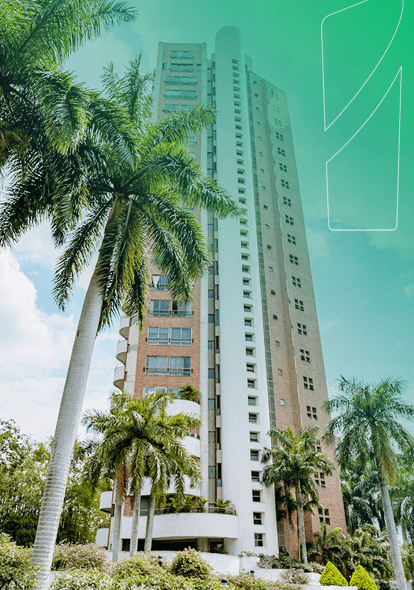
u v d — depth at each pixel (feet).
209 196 67.10
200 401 158.10
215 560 119.96
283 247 216.13
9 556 46.80
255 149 238.89
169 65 238.07
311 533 156.04
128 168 64.54
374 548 158.40
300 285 214.07
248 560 122.93
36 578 44.62
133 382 158.51
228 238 189.78
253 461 149.79
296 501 140.36
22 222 59.47
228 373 162.91
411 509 158.20
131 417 99.14
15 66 54.39
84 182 57.82
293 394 183.01
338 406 115.14
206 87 231.71
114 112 60.70
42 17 56.03
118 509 100.07
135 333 168.25
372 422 110.63
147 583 59.00
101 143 61.31
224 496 144.77
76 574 53.36
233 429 153.07
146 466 95.71
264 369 167.53
